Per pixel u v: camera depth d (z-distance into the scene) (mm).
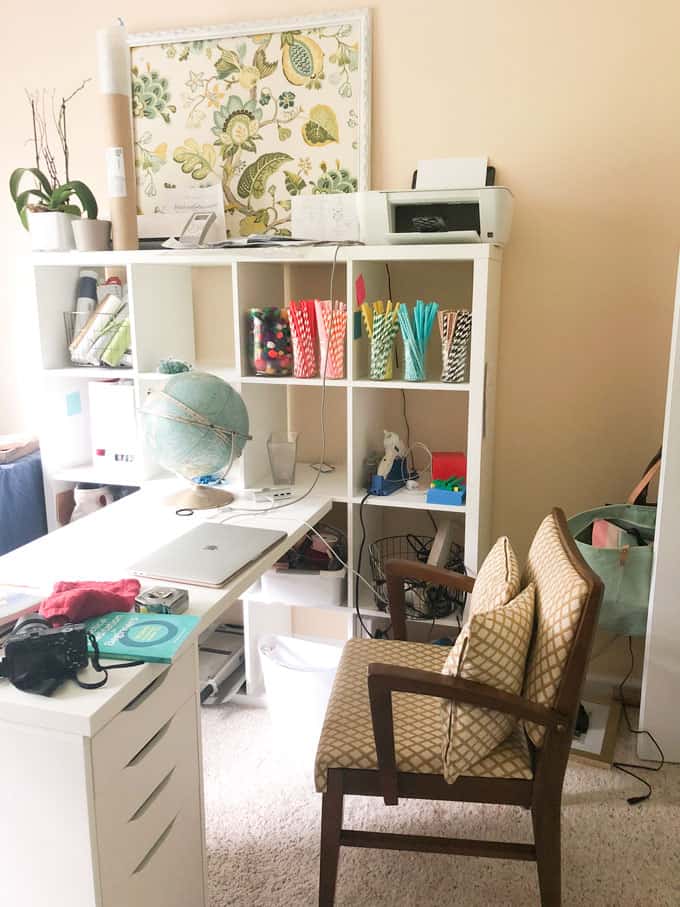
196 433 2002
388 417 2510
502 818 1926
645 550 2043
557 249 2264
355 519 2260
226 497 2186
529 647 1505
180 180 2525
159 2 2457
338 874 1741
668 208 2164
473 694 1370
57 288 2484
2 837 1222
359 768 1483
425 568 1902
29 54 2605
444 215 2086
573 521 2221
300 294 2523
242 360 2234
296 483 2361
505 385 2381
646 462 2312
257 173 2457
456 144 2287
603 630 2260
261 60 2383
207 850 1768
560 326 2303
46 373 2439
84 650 1207
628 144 2160
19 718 1138
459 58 2236
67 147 2635
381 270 2355
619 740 2230
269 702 2143
